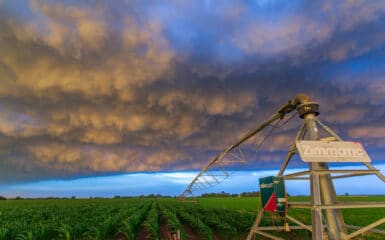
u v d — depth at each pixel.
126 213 24.50
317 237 8.17
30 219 23.09
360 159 9.21
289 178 10.91
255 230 12.79
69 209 34.94
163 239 15.97
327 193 9.42
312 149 9.07
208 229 15.63
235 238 16.55
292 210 38.72
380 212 40.53
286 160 11.59
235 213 26.08
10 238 13.73
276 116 12.33
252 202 70.19
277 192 11.64
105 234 14.35
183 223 23.50
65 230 13.24
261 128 14.11
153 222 16.17
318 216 8.38
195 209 33.84
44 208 38.25
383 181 8.94
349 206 8.60
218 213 27.53
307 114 10.39
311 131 10.07
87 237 14.27
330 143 9.40
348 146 9.47
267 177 12.46
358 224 24.44
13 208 39.72
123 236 16.42
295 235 17.11
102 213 27.56
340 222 9.95
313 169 8.89
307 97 10.65
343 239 8.84
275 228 12.44
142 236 17.02
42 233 13.37
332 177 11.09
